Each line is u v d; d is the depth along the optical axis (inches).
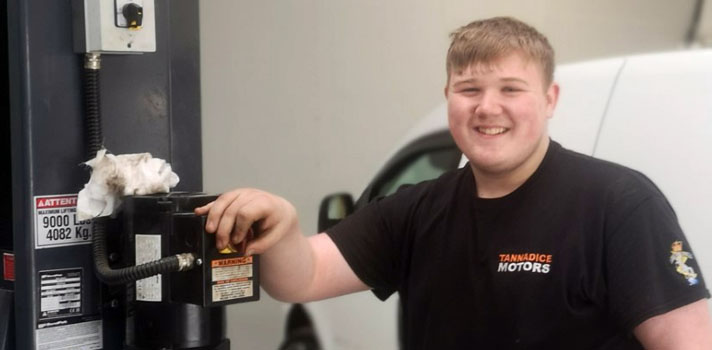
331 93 153.9
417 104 152.5
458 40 83.2
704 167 95.0
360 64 153.7
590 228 79.0
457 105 82.2
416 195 92.1
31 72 79.0
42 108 80.0
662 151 97.9
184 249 73.5
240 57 155.0
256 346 155.0
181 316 79.8
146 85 86.7
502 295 81.7
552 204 81.1
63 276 82.2
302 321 147.6
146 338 80.5
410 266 91.4
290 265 83.9
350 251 91.6
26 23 78.6
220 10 153.9
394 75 153.3
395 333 134.1
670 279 75.6
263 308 154.2
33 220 80.2
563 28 161.2
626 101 102.1
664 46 162.6
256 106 155.6
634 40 163.9
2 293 87.7
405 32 154.2
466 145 82.4
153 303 79.8
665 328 75.5
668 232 77.0
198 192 84.4
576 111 105.8
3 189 90.5
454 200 87.4
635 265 76.1
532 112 80.4
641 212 77.3
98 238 80.4
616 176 79.9
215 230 71.3
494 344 82.7
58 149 81.1
